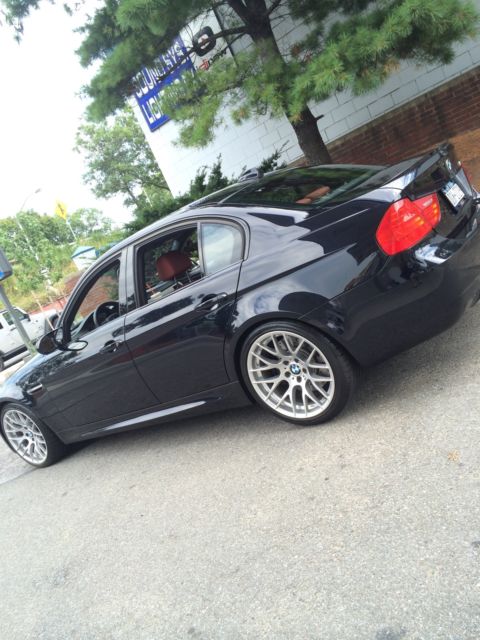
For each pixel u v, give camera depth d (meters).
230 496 3.20
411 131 8.34
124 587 2.82
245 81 6.09
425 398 3.29
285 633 2.12
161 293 3.80
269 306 3.20
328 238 3.07
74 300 4.39
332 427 3.42
